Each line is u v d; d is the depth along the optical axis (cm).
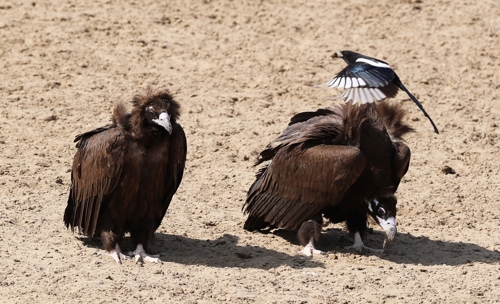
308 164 1252
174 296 1064
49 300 1034
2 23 2191
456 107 1956
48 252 1196
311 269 1203
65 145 1672
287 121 1841
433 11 2411
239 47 2181
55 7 2320
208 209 1449
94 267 1152
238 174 1611
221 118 1842
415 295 1115
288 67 2091
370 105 1264
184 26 2270
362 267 1221
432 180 1628
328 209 1305
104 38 2170
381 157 1253
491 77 2097
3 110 1792
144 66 2055
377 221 1258
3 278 1091
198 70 2056
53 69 1998
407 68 2112
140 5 2381
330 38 2247
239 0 2447
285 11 2392
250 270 1184
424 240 1366
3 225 1282
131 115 1168
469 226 1445
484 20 2359
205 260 1218
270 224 1352
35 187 1477
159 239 1296
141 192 1183
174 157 1189
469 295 1125
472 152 1762
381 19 2358
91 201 1194
